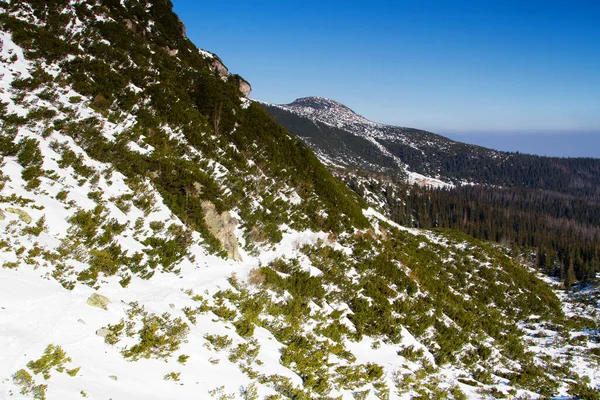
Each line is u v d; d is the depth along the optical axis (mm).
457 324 21469
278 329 12953
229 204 19891
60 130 16328
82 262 10578
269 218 21578
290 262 19172
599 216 162875
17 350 6102
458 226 99875
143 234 14461
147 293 11164
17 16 23125
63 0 27141
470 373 16422
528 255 74062
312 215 24750
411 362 15406
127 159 17531
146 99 23781
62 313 7781
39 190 12344
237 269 16562
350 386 11211
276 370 10117
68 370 6246
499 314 27406
